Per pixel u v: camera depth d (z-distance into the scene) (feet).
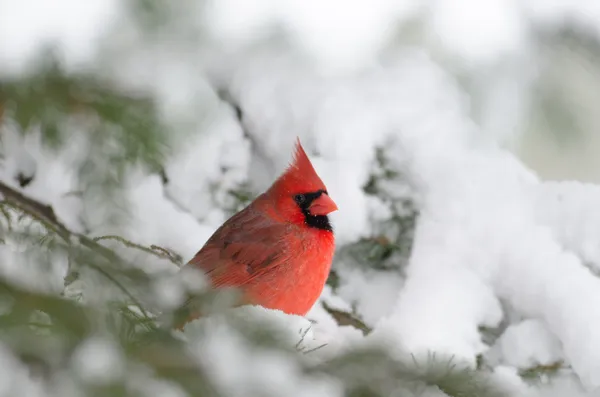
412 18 15.99
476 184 15.69
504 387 14.70
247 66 15.94
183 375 14.35
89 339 14.07
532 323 15.48
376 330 15.49
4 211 14.99
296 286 15.42
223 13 15.89
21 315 13.84
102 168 14.88
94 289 14.56
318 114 15.81
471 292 15.53
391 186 15.76
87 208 15.16
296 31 15.96
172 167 15.80
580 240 15.61
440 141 15.78
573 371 15.42
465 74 16.01
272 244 15.40
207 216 15.80
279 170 15.85
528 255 15.55
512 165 15.79
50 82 14.64
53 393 13.69
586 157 16.06
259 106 15.88
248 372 14.47
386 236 15.75
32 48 15.17
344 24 15.98
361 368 14.53
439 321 15.49
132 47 15.57
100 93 14.67
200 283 14.58
